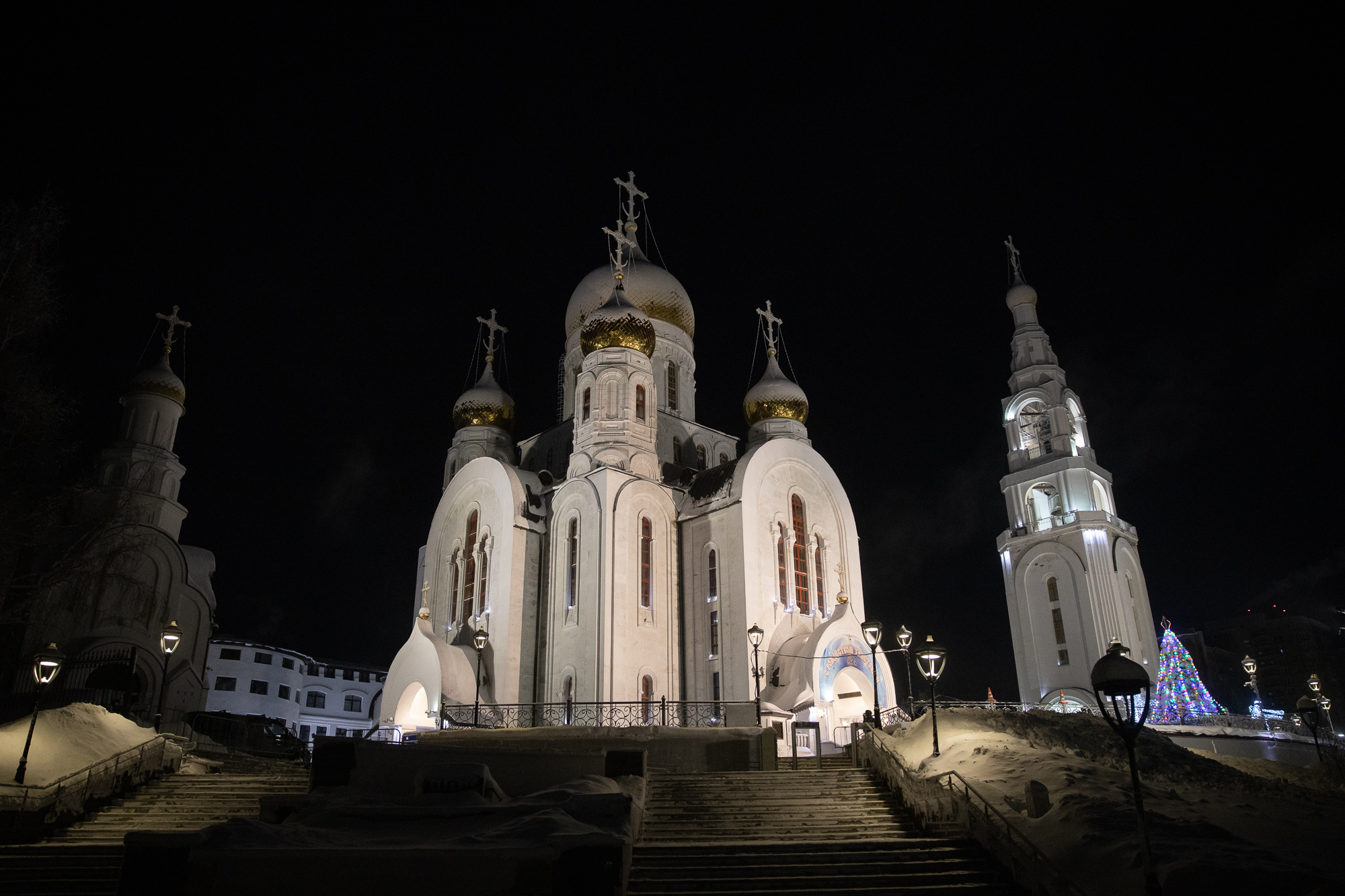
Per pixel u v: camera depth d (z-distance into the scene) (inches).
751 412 2058.3
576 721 1457.9
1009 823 683.4
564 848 599.5
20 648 1407.5
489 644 1593.3
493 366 2234.3
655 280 2112.5
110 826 893.2
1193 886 570.3
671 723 1454.2
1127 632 1919.3
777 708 1408.7
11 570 1190.3
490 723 1462.8
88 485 1562.5
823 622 1663.4
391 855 592.4
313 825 708.0
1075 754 976.9
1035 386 2233.0
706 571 1633.9
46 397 1186.0
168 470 1749.5
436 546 1828.2
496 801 796.0
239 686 2802.7
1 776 893.8
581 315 2118.6
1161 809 748.6
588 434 1697.8
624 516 1593.3
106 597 1550.2
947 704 1637.6
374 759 908.6
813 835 810.2
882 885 690.8
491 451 2086.6
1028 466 2186.3
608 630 1492.4
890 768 922.1
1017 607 2073.1
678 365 2091.5
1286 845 708.7
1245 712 3535.9
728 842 794.8
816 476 1813.5
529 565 1653.5
